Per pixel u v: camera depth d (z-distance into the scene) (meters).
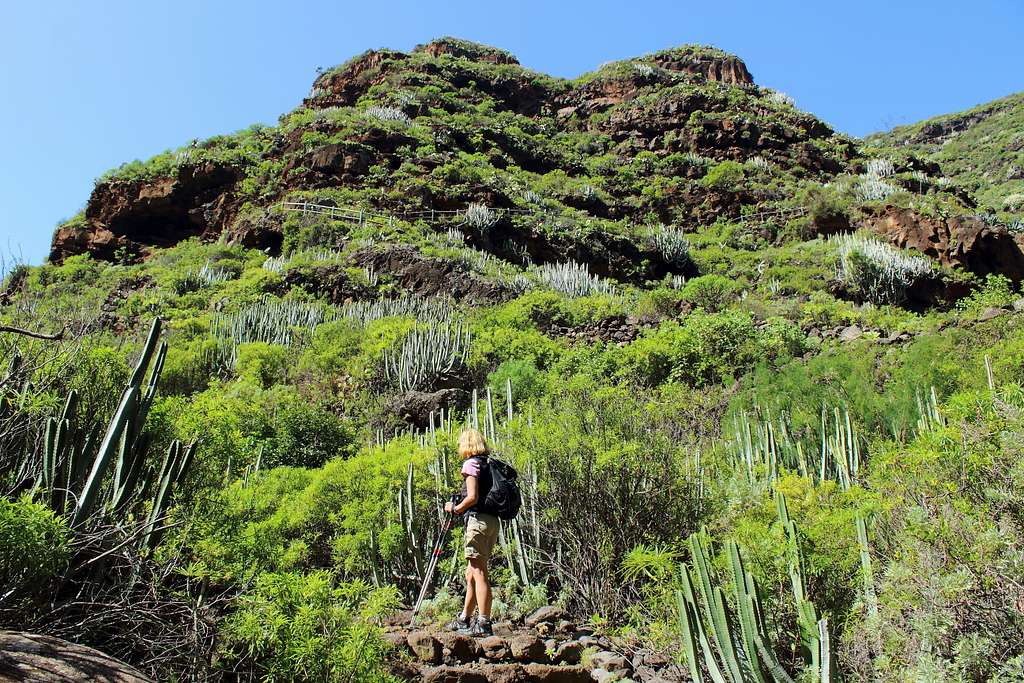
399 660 3.95
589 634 4.90
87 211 36.91
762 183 42.12
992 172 81.81
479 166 36.88
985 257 27.67
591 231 30.75
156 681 2.62
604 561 5.19
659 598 4.45
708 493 5.55
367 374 13.18
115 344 5.49
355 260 24.58
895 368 10.77
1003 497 3.56
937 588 3.29
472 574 4.58
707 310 20.03
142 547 3.20
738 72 65.56
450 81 56.47
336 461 6.17
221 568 3.39
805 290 24.86
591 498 5.38
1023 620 3.13
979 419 4.03
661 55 67.56
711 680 3.70
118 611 2.89
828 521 4.04
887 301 24.02
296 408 9.88
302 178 33.16
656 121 50.97
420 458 6.01
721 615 3.45
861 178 42.81
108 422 3.96
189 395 11.77
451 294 22.22
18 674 2.15
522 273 25.66
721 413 10.52
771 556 3.89
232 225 32.44
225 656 3.12
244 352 13.58
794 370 10.87
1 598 2.58
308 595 3.25
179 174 36.22
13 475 3.31
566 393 7.09
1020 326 11.65
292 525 5.18
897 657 3.30
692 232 38.91
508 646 4.35
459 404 11.68
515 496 4.77
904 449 4.45
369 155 34.28
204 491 3.88
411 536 5.57
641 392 10.67
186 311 19.81
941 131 110.31
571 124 54.91
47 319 4.47
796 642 3.65
